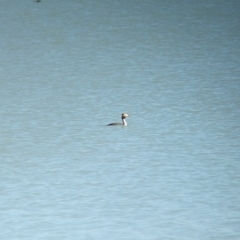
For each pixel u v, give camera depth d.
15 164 44.50
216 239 33.12
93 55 74.88
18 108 57.00
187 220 35.38
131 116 54.50
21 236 33.53
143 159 45.06
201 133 50.28
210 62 71.00
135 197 38.59
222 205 37.28
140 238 33.22
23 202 38.00
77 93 61.06
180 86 62.56
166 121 53.16
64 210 36.81
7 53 76.62
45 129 51.69
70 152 46.69
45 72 68.50
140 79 65.19
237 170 42.78
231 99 58.44
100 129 51.56
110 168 43.47
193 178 41.47
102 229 34.34
